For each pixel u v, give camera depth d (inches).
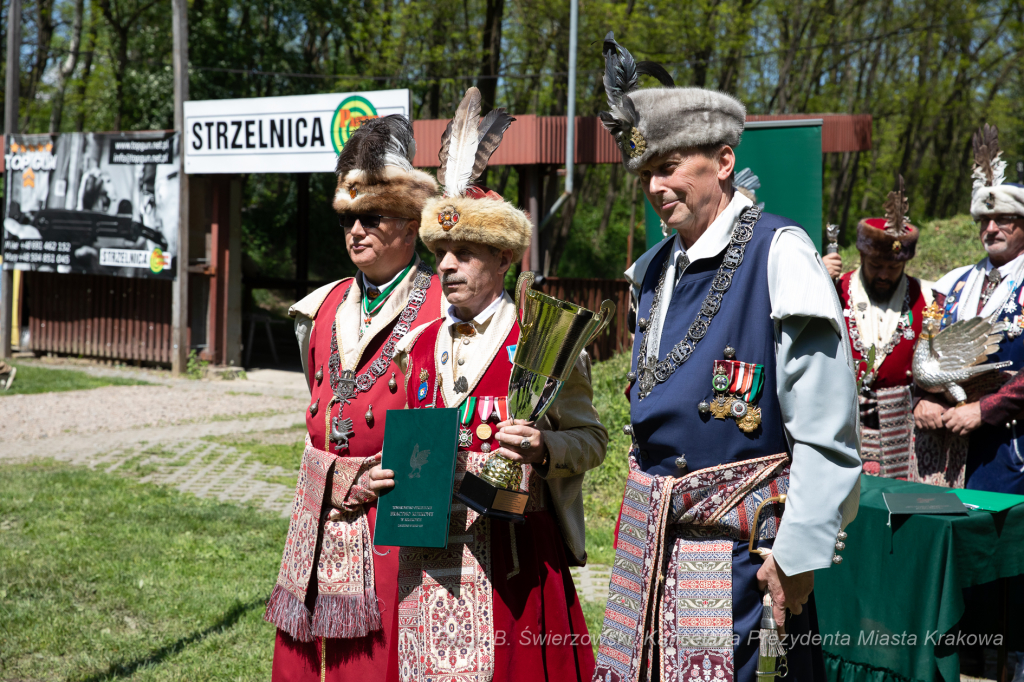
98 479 279.6
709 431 82.9
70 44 1090.1
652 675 83.9
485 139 99.7
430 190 112.3
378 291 113.5
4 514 237.9
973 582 116.9
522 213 99.4
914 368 151.5
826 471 77.5
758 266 82.7
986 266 156.9
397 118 116.3
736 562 82.0
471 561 93.5
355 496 105.9
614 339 437.1
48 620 166.4
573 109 436.8
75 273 559.5
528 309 87.6
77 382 481.4
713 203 85.6
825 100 1091.9
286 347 714.2
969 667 147.5
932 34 1048.2
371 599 104.3
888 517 122.0
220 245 515.2
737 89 1091.9
